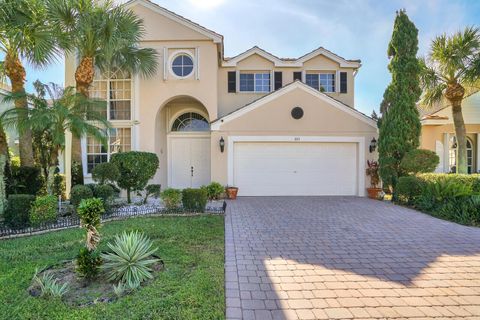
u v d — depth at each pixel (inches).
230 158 530.3
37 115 337.7
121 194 530.3
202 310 140.9
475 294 162.2
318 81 629.9
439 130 663.8
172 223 323.3
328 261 211.9
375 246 246.7
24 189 376.5
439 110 676.1
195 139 613.0
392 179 481.7
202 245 246.1
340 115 533.0
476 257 220.2
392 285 173.0
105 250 210.2
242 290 165.8
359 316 139.8
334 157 542.0
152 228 298.0
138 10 547.2
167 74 549.0
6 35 358.0
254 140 530.9
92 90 550.9
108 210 362.9
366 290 166.6
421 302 153.3
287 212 390.9
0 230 279.6
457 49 519.8
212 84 549.0
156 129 555.2
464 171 557.6
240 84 622.5
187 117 633.6
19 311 140.5
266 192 541.0
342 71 624.7
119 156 449.4
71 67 536.4
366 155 534.3
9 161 381.1
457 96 547.8
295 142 537.0
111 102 553.0
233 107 611.2
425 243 254.5
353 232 290.7
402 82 489.7
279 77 620.7
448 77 556.4
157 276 181.2
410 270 195.5
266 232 291.0
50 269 194.2
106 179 413.4
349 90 625.3
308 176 542.3
